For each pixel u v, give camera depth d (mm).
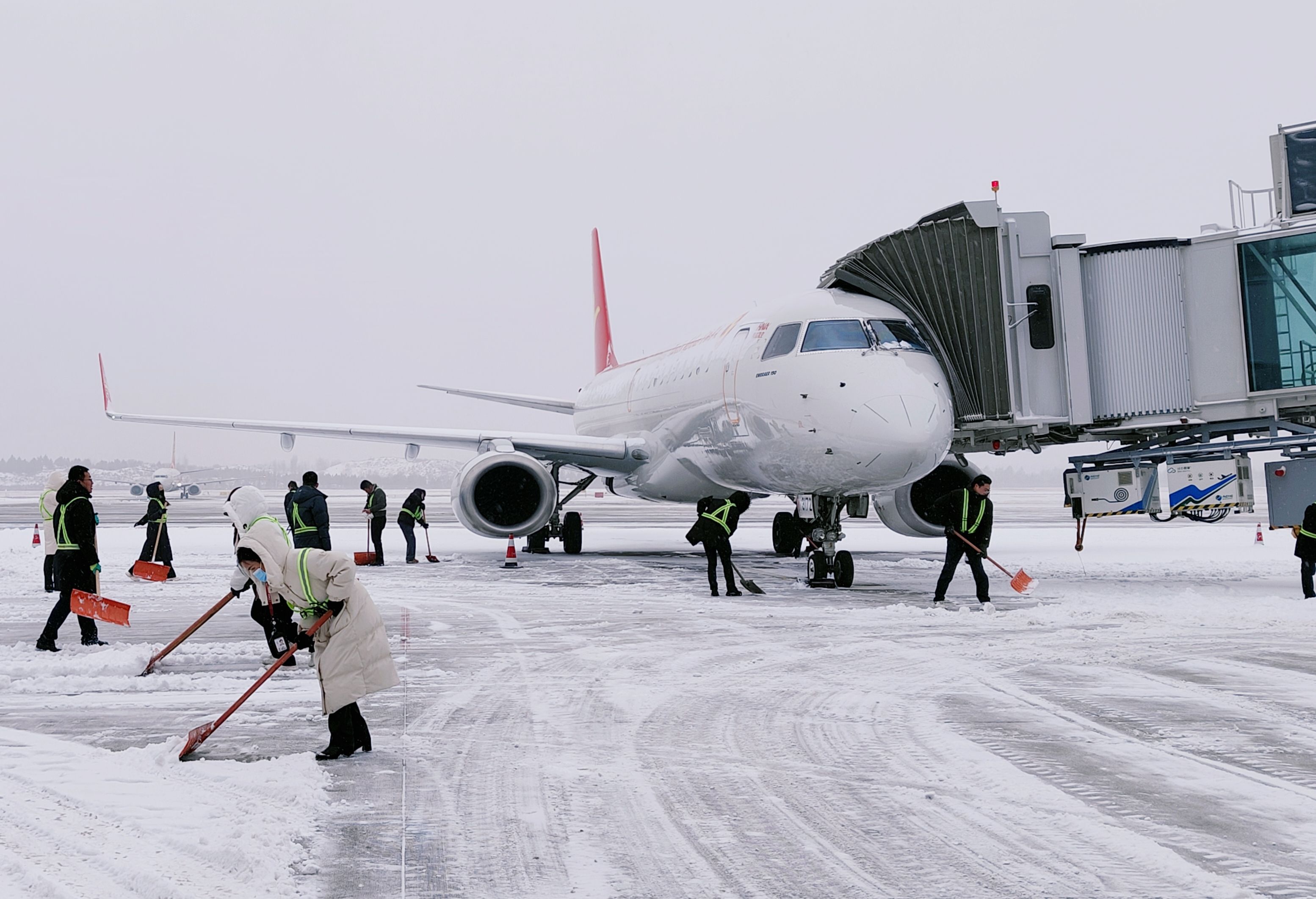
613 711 6789
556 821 4566
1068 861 4031
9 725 6527
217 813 4582
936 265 14680
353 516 51156
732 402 16031
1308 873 3875
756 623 11078
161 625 11531
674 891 3758
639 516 49688
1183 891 3709
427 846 4242
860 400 13352
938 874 3904
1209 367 13984
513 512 19828
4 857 3965
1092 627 10617
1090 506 14586
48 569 15289
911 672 8156
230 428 22156
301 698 7383
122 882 3756
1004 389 14297
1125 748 5730
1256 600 12430
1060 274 14250
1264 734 6062
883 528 38469
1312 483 13352
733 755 5676
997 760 5516
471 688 7594
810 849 4191
